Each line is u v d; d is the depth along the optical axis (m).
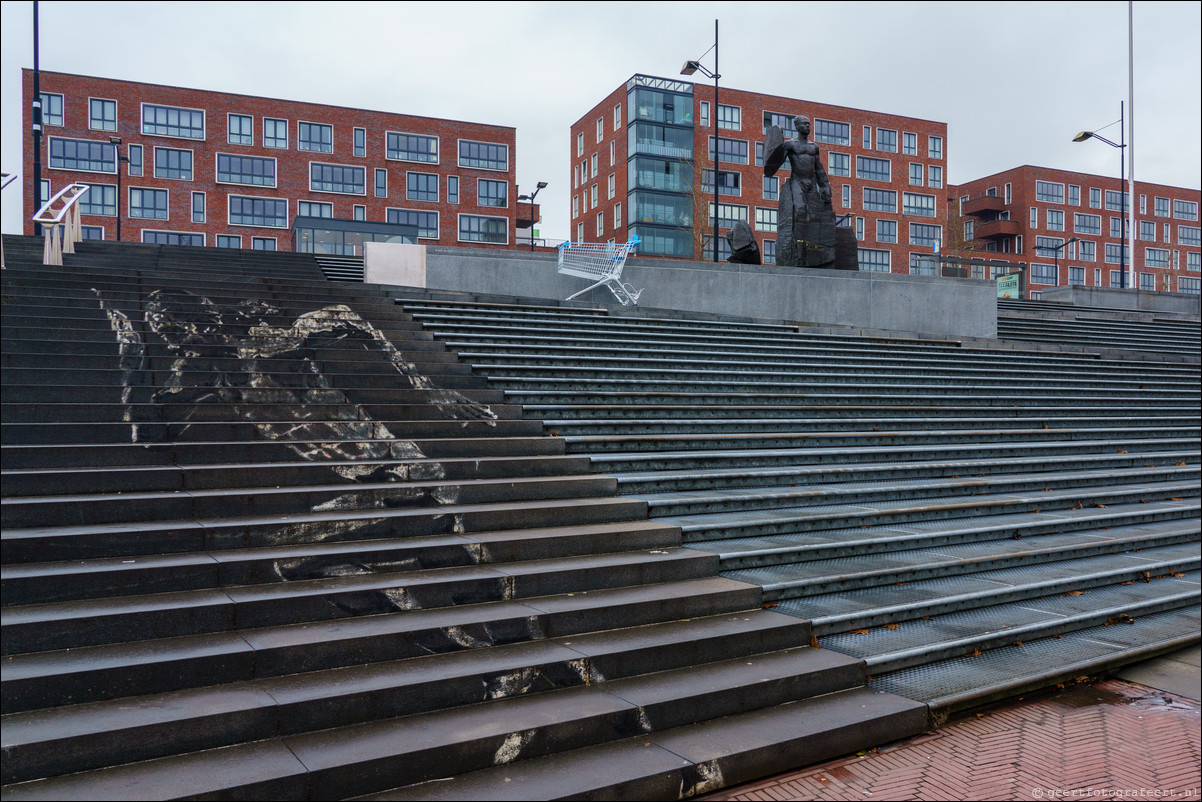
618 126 54.59
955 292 18.12
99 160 47.59
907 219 61.88
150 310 8.59
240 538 4.90
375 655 4.14
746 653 4.85
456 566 5.17
